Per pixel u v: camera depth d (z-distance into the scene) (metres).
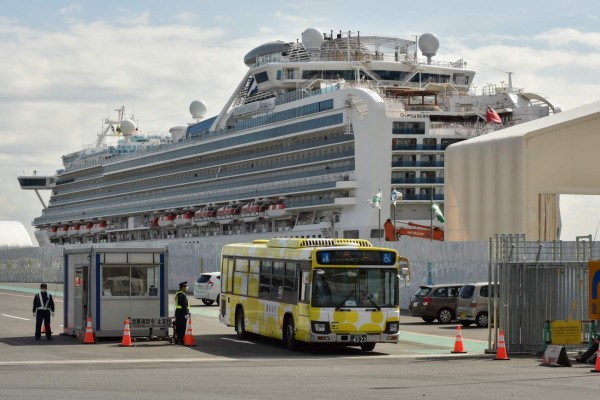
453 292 52.56
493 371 28.81
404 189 110.62
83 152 169.75
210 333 45.16
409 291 62.81
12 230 184.25
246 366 30.44
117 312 40.19
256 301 40.09
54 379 25.59
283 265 37.59
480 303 49.25
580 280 35.56
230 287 43.44
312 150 116.62
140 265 40.62
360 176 109.44
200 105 164.50
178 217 140.38
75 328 41.78
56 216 177.38
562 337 34.38
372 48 129.62
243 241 125.81
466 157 68.88
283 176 120.44
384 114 108.06
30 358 33.09
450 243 60.06
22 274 130.88
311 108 114.62
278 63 126.12
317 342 34.78
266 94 130.12
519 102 121.12
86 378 25.91
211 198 132.50
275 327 37.97
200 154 133.50
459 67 132.38
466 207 68.75
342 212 112.38
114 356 33.97
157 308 40.69
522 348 34.94
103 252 40.12
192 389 23.16
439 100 122.19
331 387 23.84
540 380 25.89
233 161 128.75
